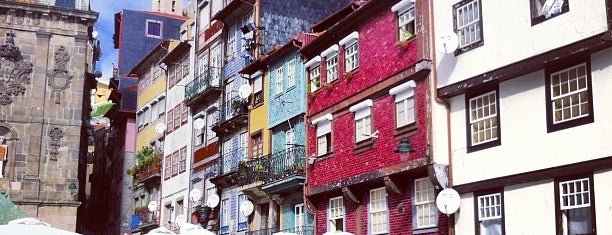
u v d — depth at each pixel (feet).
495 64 60.13
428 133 65.36
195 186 125.18
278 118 96.22
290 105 93.50
